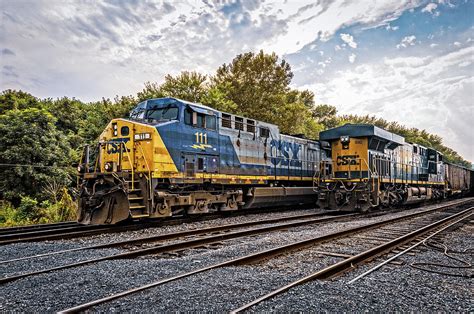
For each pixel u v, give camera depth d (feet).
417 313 13.47
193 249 25.13
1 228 37.45
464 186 108.99
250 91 101.55
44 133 70.85
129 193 34.78
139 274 18.11
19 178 64.08
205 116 42.65
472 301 14.97
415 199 65.16
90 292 15.29
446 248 25.86
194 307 13.48
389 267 20.39
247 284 16.37
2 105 107.24
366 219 43.96
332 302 14.15
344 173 52.80
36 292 15.23
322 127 144.05
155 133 35.78
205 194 41.83
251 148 49.93
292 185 60.75
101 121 91.15
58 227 38.99
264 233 32.35
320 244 27.04
